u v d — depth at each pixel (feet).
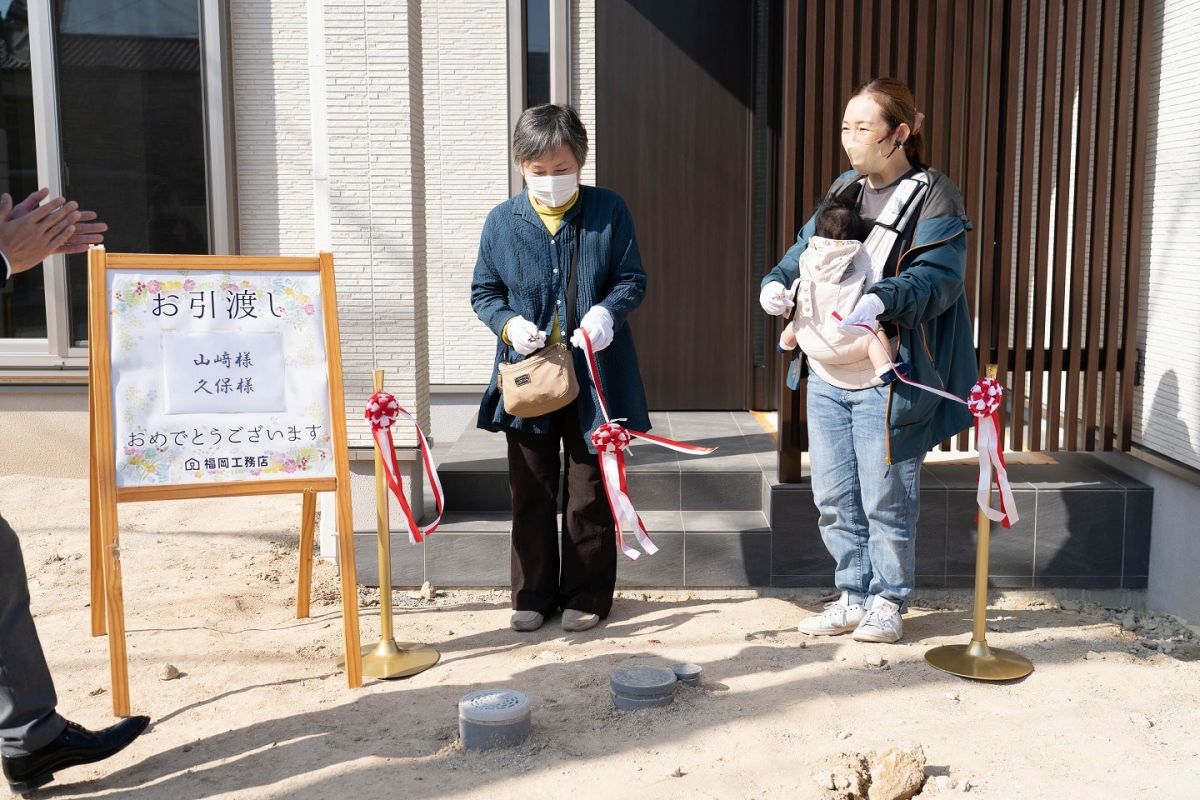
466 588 14.94
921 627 13.33
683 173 20.79
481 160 22.04
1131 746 9.94
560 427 13.26
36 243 9.14
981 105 14.34
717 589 14.76
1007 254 14.58
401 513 15.15
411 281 14.98
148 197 21.85
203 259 11.12
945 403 12.08
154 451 10.82
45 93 21.18
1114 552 14.43
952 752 9.85
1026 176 14.49
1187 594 13.56
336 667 12.18
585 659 12.25
